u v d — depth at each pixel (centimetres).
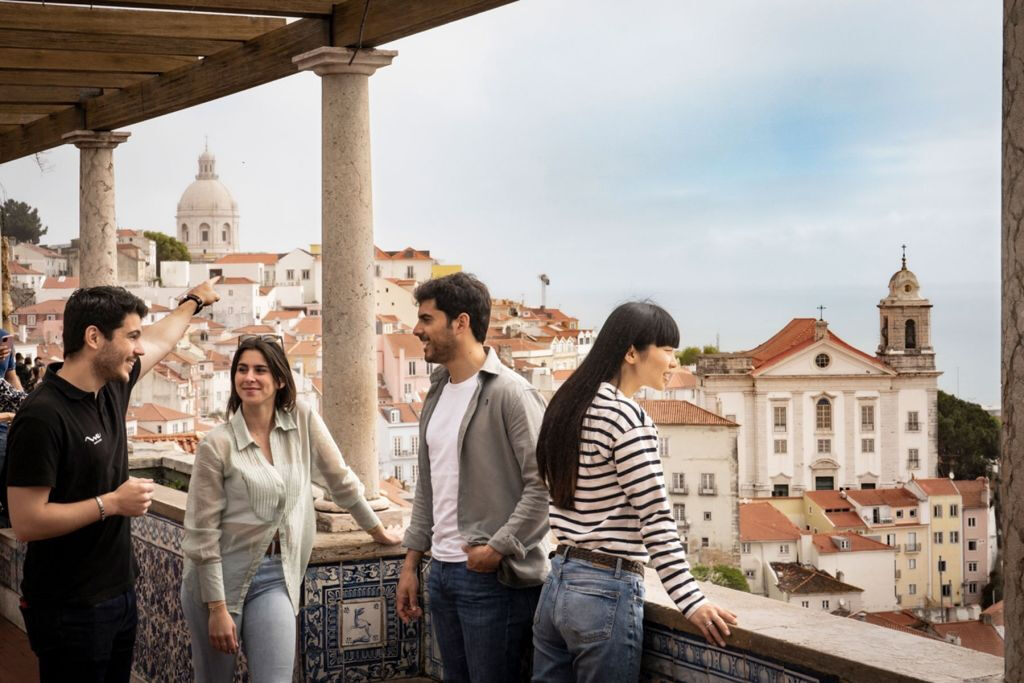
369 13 454
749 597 302
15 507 303
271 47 527
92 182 788
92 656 321
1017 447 211
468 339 341
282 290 9944
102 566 321
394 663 441
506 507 334
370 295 474
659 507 276
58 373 315
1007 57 210
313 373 6625
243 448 346
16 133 905
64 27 546
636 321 291
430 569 351
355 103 472
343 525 441
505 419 334
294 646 351
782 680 267
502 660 336
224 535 346
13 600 609
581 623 282
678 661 299
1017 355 210
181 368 6200
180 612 456
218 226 14325
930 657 248
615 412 281
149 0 456
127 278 8369
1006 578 214
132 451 712
